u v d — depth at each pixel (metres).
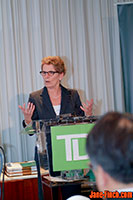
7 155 3.56
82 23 3.78
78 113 2.66
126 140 0.72
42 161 1.78
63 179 1.75
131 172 0.73
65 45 3.76
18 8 3.60
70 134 1.75
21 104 3.61
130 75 3.90
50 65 2.62
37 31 3.66
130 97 3.91
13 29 3.59
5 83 3.56
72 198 1.31
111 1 3.88
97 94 3.86
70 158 1.75
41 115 2.53
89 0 3.81
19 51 3.61
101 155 0.74
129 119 0.76
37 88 3.67
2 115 3.57
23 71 3.64
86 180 1.75
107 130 0.74
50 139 1.75
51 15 3.69
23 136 3.61
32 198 2.86
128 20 3.88
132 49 3.89
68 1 3.74
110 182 0.78
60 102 2.62
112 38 3.91
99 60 3.87
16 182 2.83
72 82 3.76
